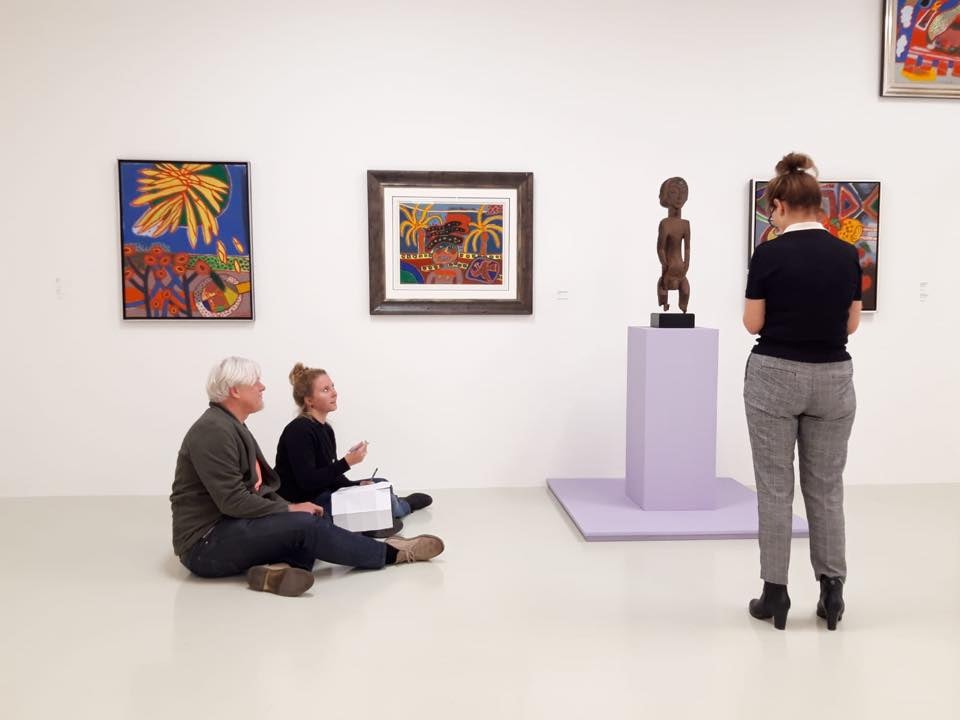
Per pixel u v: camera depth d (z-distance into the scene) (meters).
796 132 4.61
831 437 2.56
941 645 2.46
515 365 4.61
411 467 4.60
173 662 2.32
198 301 4.37
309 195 4.43
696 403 3.88
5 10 4.20
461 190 4.47
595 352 4.64
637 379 4.01
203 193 4.32
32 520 3.91
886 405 4.75
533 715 2.02
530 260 4.52
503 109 4.50
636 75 4.54
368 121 4.44
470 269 4.52
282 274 4.45
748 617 2.68
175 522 3.03
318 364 4.50
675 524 3.67
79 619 2.64
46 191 4.28
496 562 3.26
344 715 2.02
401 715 2.02
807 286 2.46
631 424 4.14
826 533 2.58
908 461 4.77
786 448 2.56
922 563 3.25
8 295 4.30
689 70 4.55
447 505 4.20
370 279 4.45
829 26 4.57
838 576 2.59
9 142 4.24
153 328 4.39
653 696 2.13
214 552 2.95
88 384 4.38
